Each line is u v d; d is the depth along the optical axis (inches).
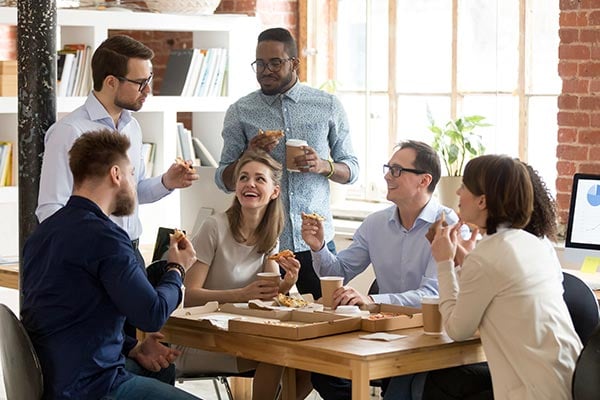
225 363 187.3
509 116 279.4
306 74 318.0
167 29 291.3
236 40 303.3
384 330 163.0
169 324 172.2
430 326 160.7
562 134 255.1
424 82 298.0
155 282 183.8
